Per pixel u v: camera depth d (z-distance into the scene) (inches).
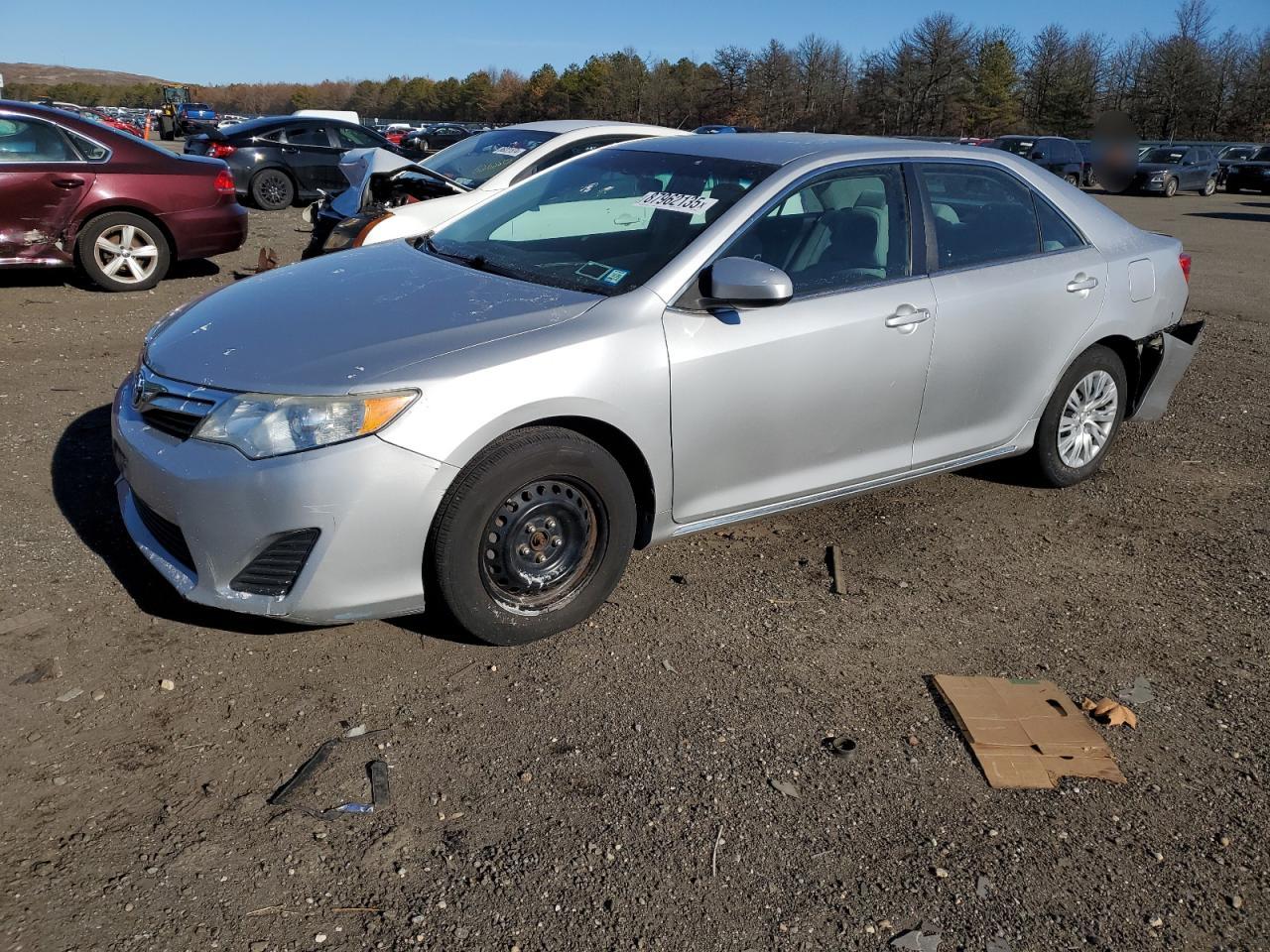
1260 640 143.1
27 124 307.1
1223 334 339.6
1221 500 194.2
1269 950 89.9
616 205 153.4
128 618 128.3
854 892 93.4
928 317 154.4
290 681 118.3
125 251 327.3
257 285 146.6
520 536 123.8
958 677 128.6
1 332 263.7
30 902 84.9
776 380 139.3
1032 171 178.9
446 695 117.9
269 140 614.2
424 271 145.2
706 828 100.0
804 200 146.6
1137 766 114.0
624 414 126.3
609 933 86.9
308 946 83.3
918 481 196.2
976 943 88.7
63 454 178.5
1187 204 1002.1
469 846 95.5
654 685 122.8
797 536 168.2
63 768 101.3
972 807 105.7
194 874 89.6
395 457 111.4
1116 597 153.8
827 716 119.3
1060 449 188.4
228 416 113.1
